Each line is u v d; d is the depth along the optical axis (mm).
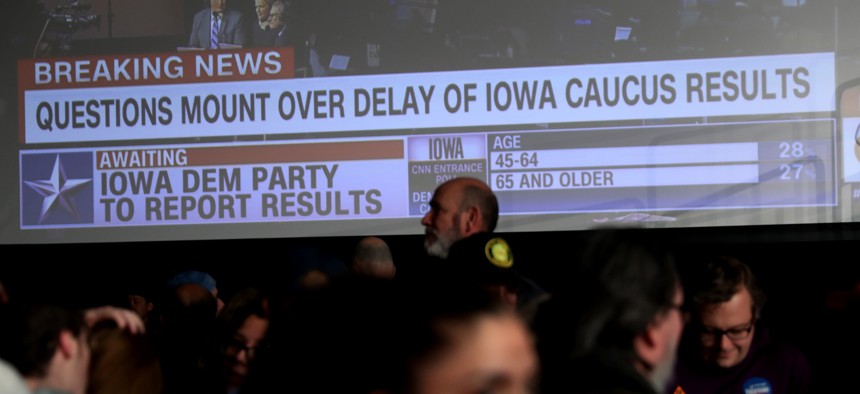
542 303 1525
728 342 2430
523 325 1014
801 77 4965
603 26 5059
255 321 2316
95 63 5348
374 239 3736
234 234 5246
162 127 5301
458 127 5133
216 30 5270
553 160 5082
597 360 1367
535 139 5094
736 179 5004
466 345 965
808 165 4961
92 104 5348
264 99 5242
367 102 5188
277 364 1097
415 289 1027
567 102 5074
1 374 1255
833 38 4949
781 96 4980
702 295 2398
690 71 5020
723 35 5004
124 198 5320
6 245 5398
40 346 1619
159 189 5301
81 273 5371
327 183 5203
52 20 5379
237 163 5258
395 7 5172
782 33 4977
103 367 1784
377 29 5188
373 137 5180
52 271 5391
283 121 5227
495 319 987
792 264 5168
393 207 5172
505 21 5109
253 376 1176
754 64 4992
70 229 5355
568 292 1436
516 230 5102
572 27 5074
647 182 5035
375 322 1002
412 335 972
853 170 4938
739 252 5180
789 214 4969
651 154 5039
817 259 5141
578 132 5074
